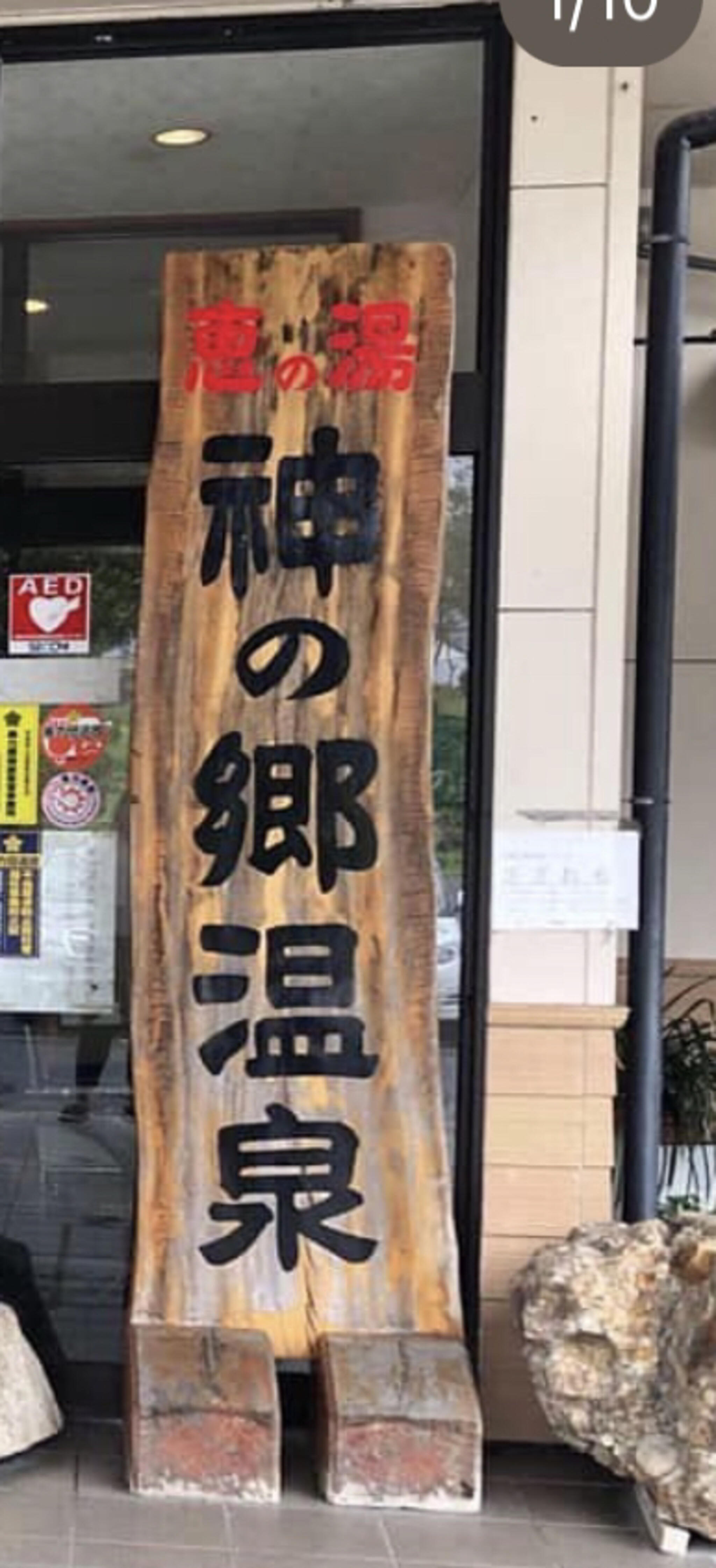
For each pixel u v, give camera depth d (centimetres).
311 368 326
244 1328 314
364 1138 318
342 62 345
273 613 325
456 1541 283
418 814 320
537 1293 293
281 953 321
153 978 322
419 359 323
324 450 324
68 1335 350
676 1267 290
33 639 356
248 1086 320
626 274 329
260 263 328
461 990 334
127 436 342
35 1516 287
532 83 330
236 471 326
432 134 343
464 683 336
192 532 327
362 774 322
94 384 343
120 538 354
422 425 323
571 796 329
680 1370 281
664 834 339
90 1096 355
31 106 354
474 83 341
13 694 357
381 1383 299
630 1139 337
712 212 427
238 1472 295
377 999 319
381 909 320
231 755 324
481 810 331
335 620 323
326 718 323
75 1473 309
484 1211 327
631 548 414
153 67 349
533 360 330
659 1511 282
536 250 330
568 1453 325
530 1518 295
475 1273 327
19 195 354
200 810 324
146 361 351
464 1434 295
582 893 328
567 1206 327
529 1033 328
